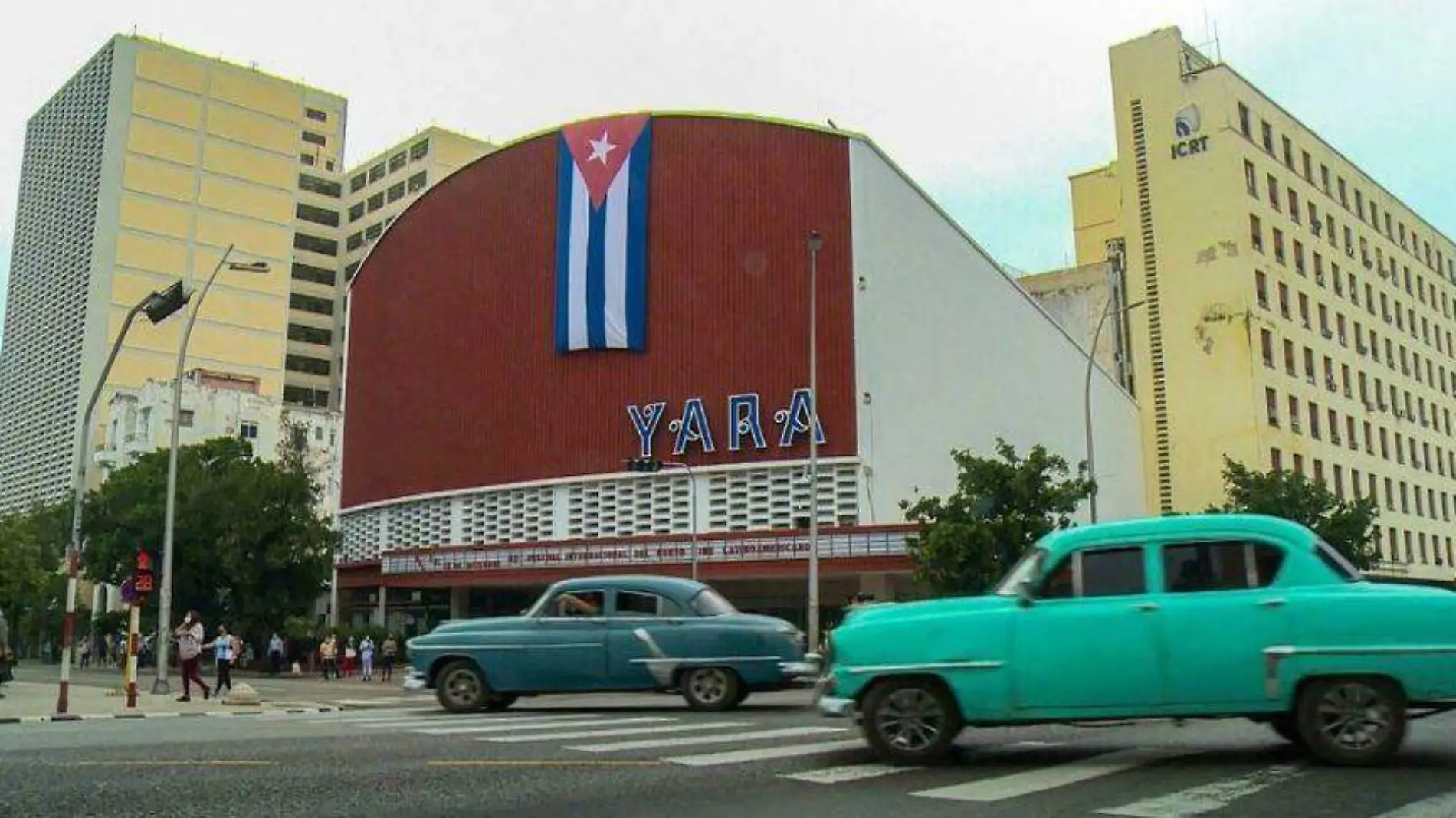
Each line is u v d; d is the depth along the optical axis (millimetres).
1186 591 8766
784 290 41344
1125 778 8016
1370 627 8445
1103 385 52094
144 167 101375
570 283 44562
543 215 46562
